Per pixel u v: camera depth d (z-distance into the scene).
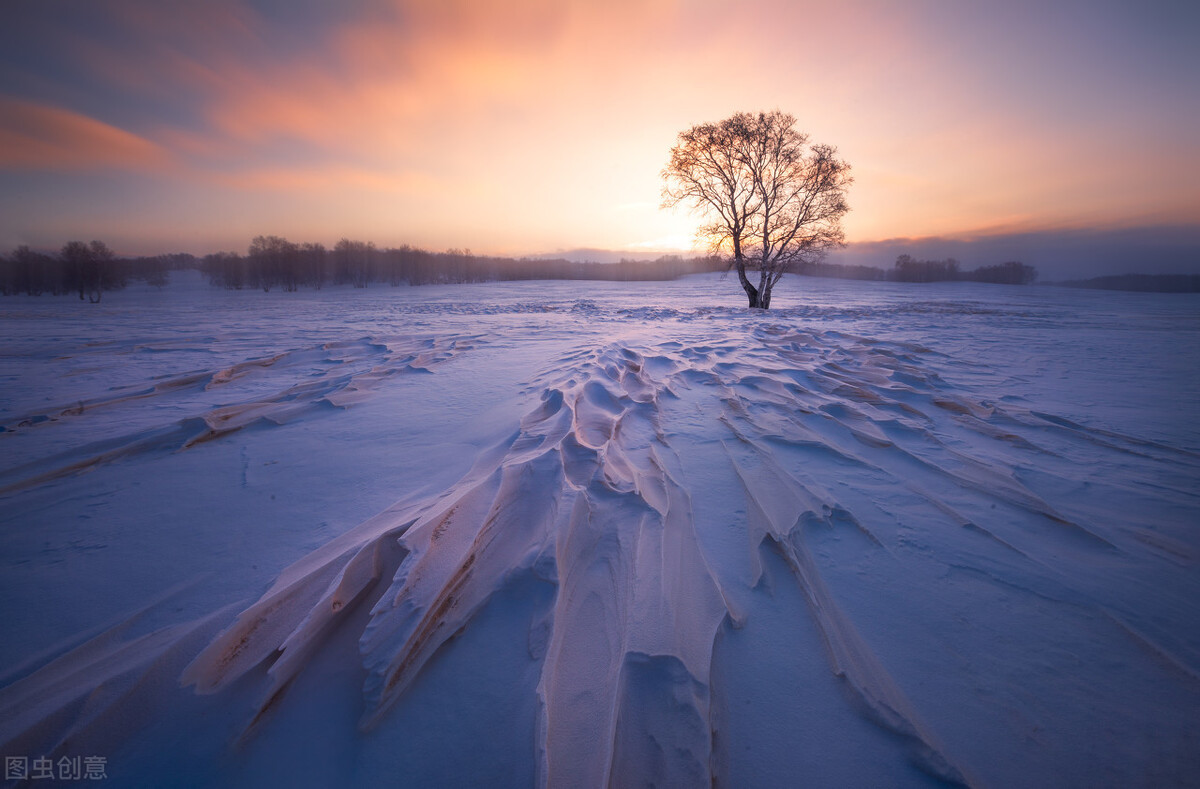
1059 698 1.54
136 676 1.48
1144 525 2.59
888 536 2.46
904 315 16.69
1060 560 2.28
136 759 1.27
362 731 1.35
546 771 1.25
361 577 1.88
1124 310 20.92
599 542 2.24
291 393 4.94
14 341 9.49
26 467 3.13
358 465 3.18
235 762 1.27
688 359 6.85
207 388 5.35
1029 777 1.30
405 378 5.64
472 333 10.16
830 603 1.96
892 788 1.28
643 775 1.28
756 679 1.60
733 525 2.51
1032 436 4.02
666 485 2.90
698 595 1.96
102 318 16.80
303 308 22.39
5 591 1.90
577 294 34.44
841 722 1.46
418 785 1.24
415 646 1.59
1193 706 1.50
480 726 1.38
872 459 3.46
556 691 1.49
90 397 4.95
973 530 2.53
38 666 1.53
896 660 1.69
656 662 1.61
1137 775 1.29
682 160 18.45
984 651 1.73
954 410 4.73
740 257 19.08
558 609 1.80
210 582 1.98
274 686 1.45
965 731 1.42
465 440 3.62
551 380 5.18
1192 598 2.01
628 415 4.21
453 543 2.08
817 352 7.74
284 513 2.55
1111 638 1.79
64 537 2.31
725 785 1.28
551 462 2.87
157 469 3.11
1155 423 4.36
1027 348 9.12
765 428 3.97
